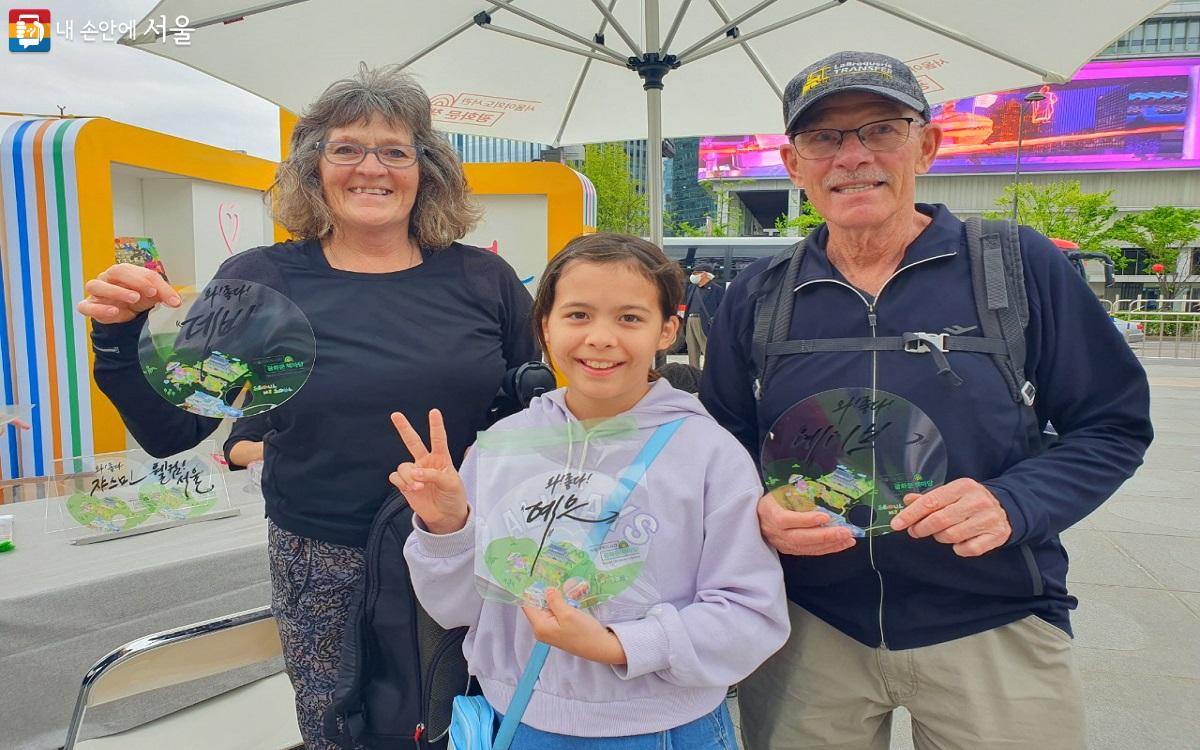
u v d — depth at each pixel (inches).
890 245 52.0
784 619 44.2
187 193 154.9
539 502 42.1
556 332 46.1
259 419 76.3
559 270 47.1
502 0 105.7
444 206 61.9
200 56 104.0
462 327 60.1
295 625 58.1
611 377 45.4
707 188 1720.0
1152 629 119.9
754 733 58.5
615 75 135.2
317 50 111.7
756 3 114.5
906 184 50.7
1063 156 1573.6
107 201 131.5
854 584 51.8
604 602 42.5
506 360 66.9
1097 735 93.0
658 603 43.7
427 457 43.6
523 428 48.6
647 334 45.6
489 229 187.5
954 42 106.4
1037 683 49.9
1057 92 1556.3
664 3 122.5
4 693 66.5
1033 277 50.1
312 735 58.1
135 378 55.0
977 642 49.9
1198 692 102.0
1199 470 220.4
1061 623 50.2
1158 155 1513.3
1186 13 1491.1
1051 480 46.4
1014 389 48.8
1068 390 49.8
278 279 58.0
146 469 87.7
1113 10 88.4
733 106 136.9
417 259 63.4
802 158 52.6
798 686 54.9
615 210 943.7
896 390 48.9
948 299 49.8
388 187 58.1
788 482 48.1
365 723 53.2
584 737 42.5
